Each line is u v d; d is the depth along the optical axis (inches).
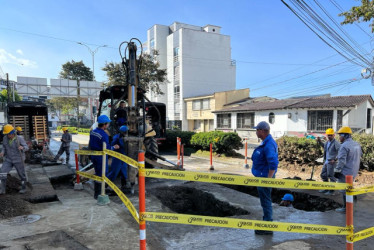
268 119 842.8
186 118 1381.6
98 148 203.5
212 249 124.0
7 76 978.7
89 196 217.9
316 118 720.3
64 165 370.0
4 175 207.0
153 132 319.3
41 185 247.4
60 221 156.5
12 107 550.9
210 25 1552.7
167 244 128.8
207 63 1430.9
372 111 778.2
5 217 161.3
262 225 105.3
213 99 1175.0
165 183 271.1
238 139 494.9
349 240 101.6
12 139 209.3
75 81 1051.9
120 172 233.6
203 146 544.4
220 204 207.6
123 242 129.1
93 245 125.6
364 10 398.3
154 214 97.8
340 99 737.6
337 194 220.2
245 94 1211.2
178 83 1418.6
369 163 290.0
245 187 271.1
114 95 314.2
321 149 338.0
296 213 176.4
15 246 121.2
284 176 320.8
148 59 965.2
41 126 557.0
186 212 226.1
